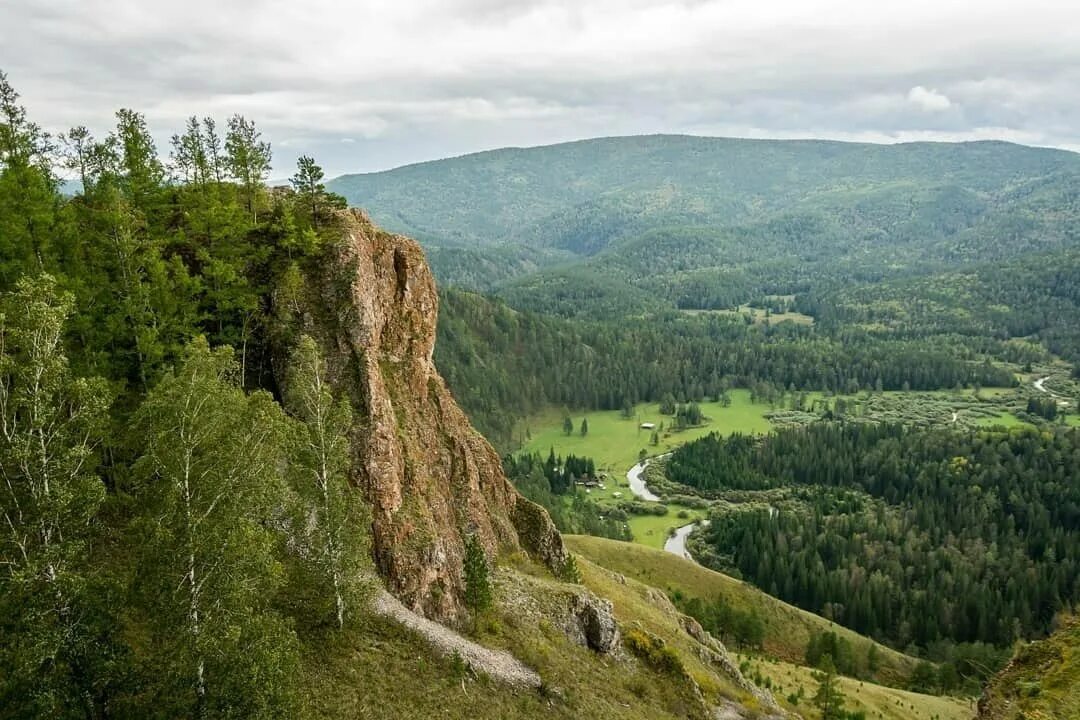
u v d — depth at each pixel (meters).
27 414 28.88
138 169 71.12
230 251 66.00
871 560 190.38
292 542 48.38
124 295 55.38
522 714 50.12
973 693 127.50
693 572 146.25
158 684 30.58
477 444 88.94
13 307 30.00
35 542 29.12
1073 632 53.97
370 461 59.88
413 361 76.19
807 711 93.56
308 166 74.62
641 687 63.47
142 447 38.25
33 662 25.56
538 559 86.69
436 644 52.31
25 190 51.59
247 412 34.94
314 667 44.44
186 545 30.14
